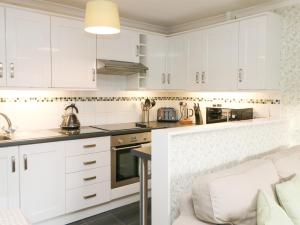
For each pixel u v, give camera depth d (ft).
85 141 9.25
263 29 9.09
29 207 8.16
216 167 6.88
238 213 4.84
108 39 10.66
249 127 7.83
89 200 9.46
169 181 5.83
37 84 9.00
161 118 13.33
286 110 9.66
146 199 6.81
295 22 9.37
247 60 9.58
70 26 9.65
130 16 11.73
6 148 7.64
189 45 11.63
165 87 12.67
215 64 10.64
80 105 11.15
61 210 8.82
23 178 8.00
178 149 6.02
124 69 10.78
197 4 10.15
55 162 8.61
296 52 9.36
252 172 5.57
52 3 10.06
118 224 9.14
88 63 10.16
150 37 11.99
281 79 9.75
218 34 10.48
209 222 5.03
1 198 7.64
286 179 6.11
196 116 12.46
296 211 5.10
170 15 11.59
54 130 9.94
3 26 8.25
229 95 11.38
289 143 9.54
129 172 10.58
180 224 5.28
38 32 8.94
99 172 9.67
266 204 4.63
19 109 9.65
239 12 10.81
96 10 6.08
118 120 12.35
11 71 8.45
